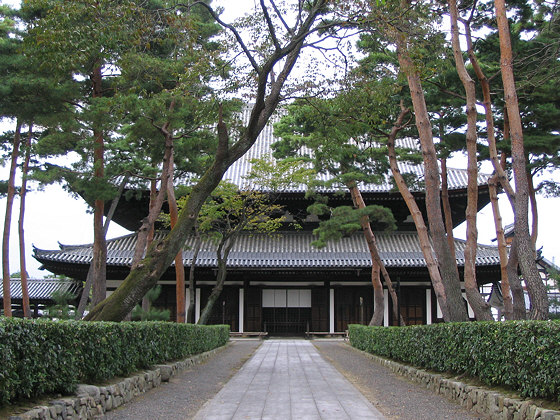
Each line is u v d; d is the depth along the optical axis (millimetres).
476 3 17891
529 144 17828
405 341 17359
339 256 39031
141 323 14227
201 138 19641
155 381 13844
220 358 23234
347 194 38844
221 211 33250
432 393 13352
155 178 21031
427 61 16984
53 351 8516
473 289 15961
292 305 40969
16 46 18188
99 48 12695
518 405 8875
